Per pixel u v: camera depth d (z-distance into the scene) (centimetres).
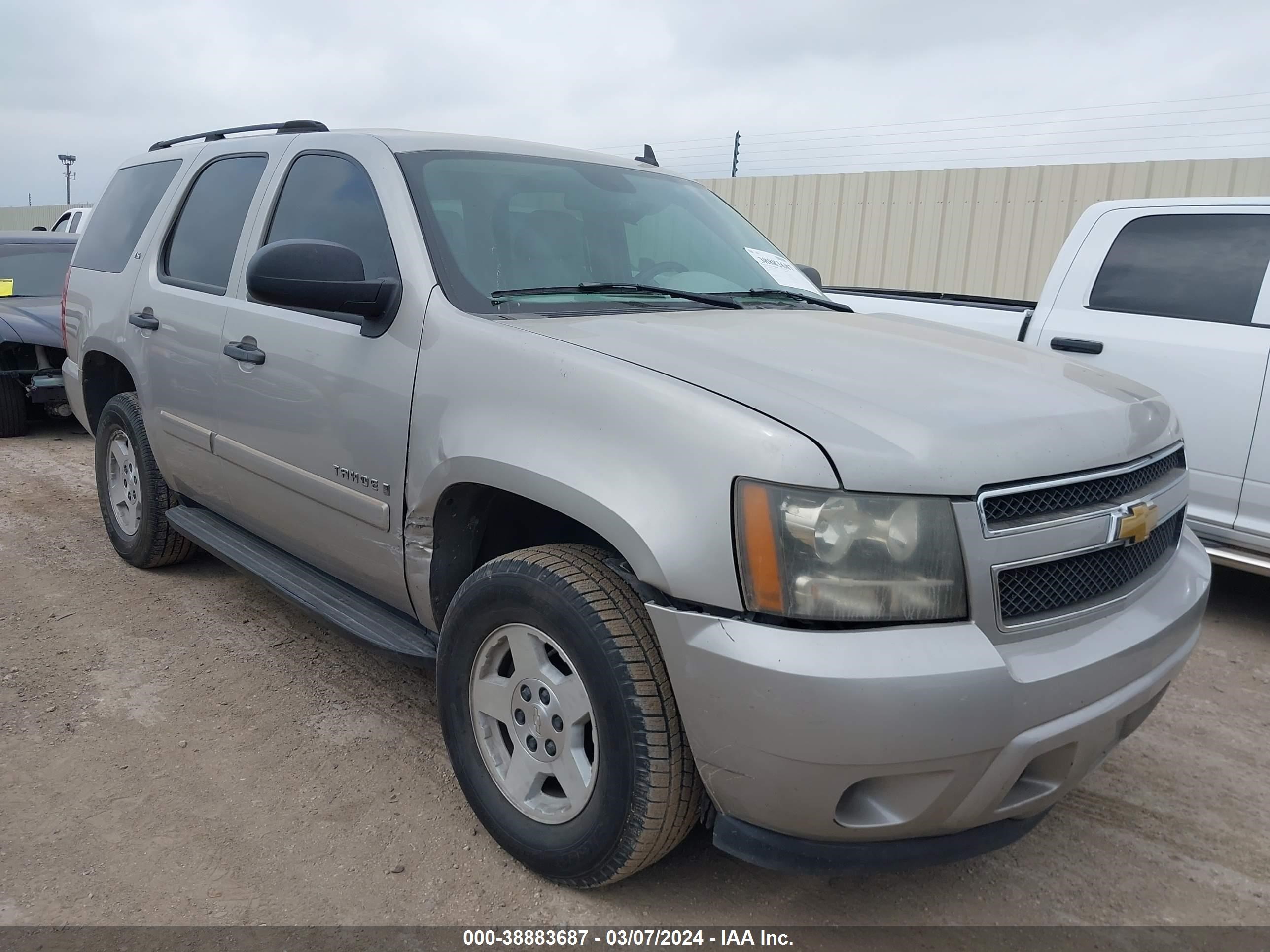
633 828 215
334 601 317
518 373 236
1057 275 511
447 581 269
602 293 294
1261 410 426
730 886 247
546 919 232
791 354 240
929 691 183
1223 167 903
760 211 1230
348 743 313
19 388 798
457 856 256
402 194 291
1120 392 255
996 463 198
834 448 191
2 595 433
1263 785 310
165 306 389
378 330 278
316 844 259
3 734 312
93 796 279
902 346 265
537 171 329
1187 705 367
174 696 342
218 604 429
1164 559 249
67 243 948
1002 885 253
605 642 213
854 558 188
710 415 200
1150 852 271
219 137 422
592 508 211
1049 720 198
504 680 246
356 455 283
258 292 265
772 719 187
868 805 198
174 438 390
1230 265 452
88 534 528
